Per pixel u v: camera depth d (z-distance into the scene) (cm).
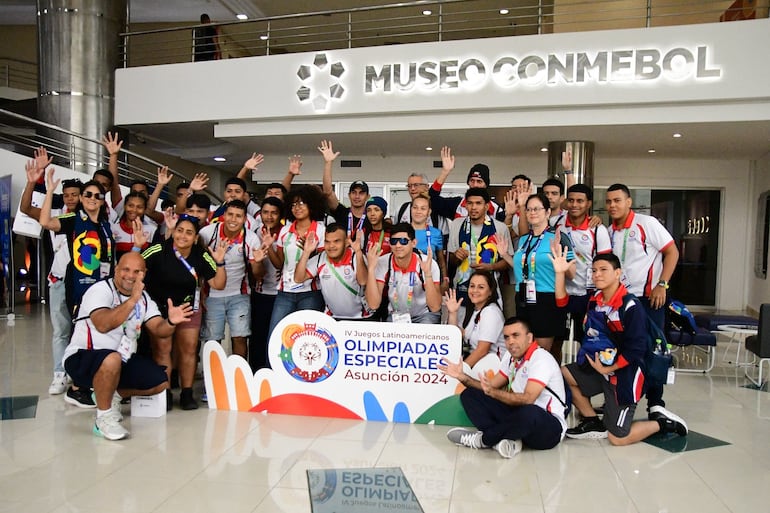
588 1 1143
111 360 418
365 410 471
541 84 933
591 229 515
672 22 1130
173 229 518
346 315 515
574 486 354
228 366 495
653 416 451
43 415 475
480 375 410
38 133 1171
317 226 526
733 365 724
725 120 884
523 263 500
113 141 710
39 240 1153
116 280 435
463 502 330
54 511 314
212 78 1083
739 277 1248
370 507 322
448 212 636
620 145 1105
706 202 1265
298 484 350
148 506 321
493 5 1428
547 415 404
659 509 326
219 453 397
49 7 1152
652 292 484
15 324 927
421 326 460
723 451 417
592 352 432
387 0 1401
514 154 1223
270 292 574
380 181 1289
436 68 974
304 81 1036
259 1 1418
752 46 856
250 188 1842
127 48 1216
